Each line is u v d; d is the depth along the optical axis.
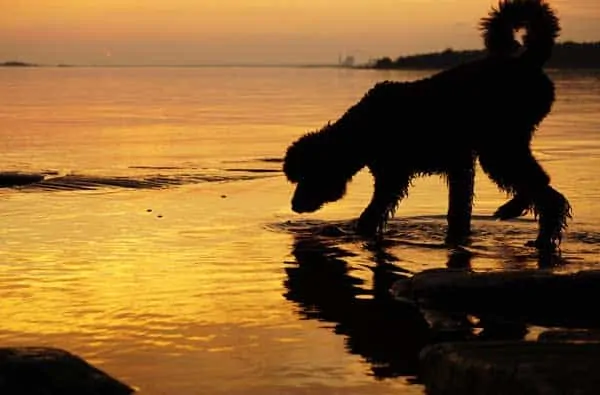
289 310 8.88
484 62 12.89
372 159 13.22
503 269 10.66
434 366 6.72
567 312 8.91
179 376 6.93
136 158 23.94
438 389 6.57
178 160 23.39
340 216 14.59
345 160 13.38
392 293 9.56
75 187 17.70
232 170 20.81
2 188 17.45
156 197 16.50
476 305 9.02
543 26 12.48
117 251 11.70
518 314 8.86
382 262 11.19
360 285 9.95
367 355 7.46
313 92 83.06
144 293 9.52
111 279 10.16
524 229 13.34
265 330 8.17
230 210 15.07
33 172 20.00
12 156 24.31
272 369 7.09
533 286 9.04
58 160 23.30
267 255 11.55
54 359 6.54
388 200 13.01
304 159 13.42
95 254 11.50
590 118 40.16
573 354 6.38
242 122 39.72
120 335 8.00
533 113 12.55
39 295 9.41
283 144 28.58
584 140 29.31
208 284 9.95
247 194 16.97
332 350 7.60
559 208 12.27
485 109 12.57
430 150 12.95
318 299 9.32
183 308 8.92
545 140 29.33
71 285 9.86
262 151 26.09
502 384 6.07
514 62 12.63
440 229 13.38
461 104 12.73
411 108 13.01
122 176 19.41
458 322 8.49
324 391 6.62
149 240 12.45
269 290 9.70
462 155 12.85
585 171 20.70
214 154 25.11
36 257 11.30
